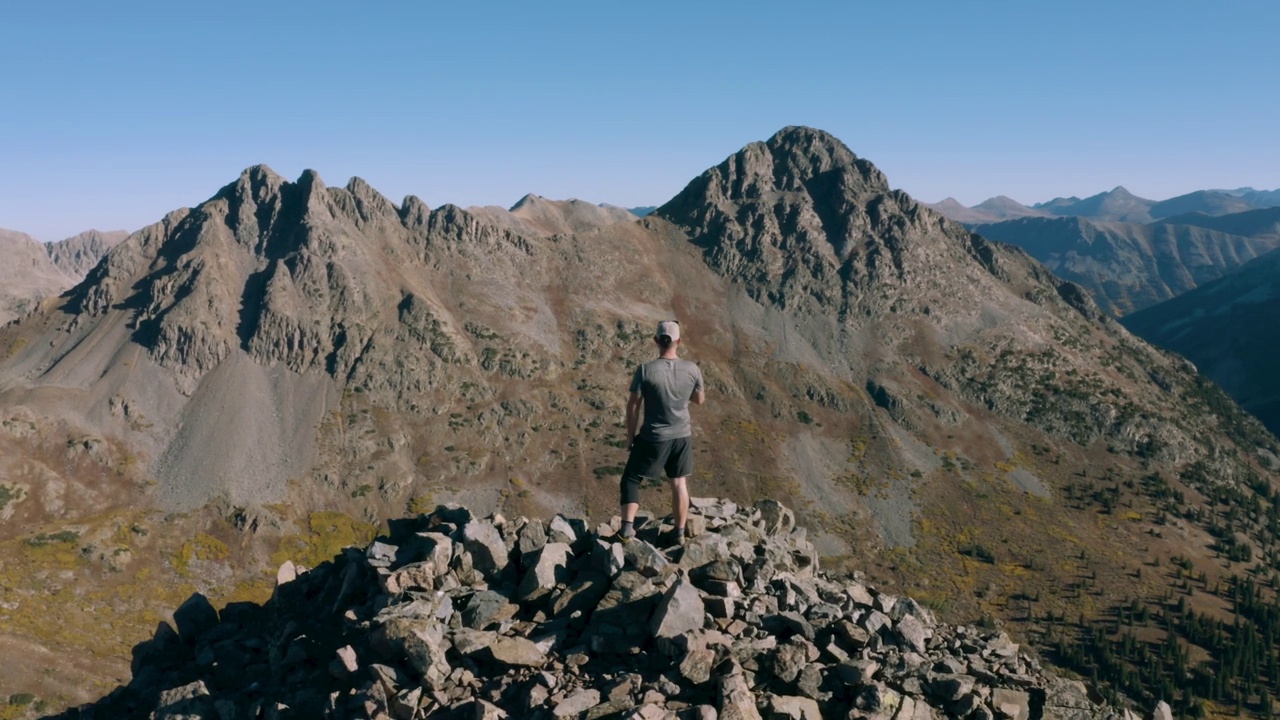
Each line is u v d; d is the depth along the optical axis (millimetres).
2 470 174250
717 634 12141
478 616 13102
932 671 12289
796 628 12773
